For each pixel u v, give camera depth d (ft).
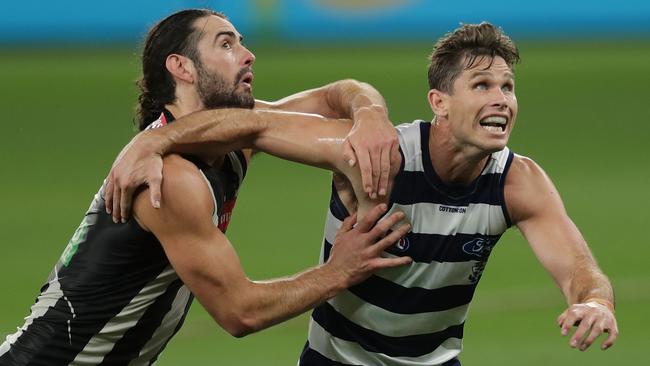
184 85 54.85
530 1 324.39
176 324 54.90
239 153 54.29
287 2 312.29
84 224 52.49
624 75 253.03
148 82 56.08
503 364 75.56
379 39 312.50
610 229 114.93
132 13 298.56
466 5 319.27
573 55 289.12
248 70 54.80
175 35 54.60
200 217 49.11
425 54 279.49
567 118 197.47
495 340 81.10
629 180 141.90
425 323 54.03
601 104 213.25
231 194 54.03
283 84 223.10
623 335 82.28
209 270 49.32
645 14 334.44
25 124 187.11
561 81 245.04
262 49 292.20
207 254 49.29
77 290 51.90
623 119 195.93
